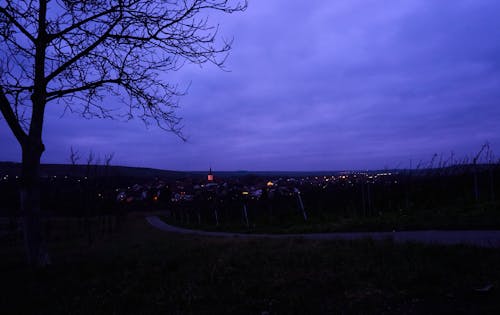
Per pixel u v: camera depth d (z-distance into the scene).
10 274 7.35
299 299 4.49
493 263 5.43
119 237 26.06
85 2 7.63
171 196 76.25
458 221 10.92
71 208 33.75
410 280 4.89
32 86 7.77
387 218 14.98
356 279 5.18
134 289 5.48
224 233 21.27
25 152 8.24
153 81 8.36
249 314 4.21
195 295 4.89
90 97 8.41
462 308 3.91
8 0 7.04
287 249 8.10
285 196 29.66
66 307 4.76
